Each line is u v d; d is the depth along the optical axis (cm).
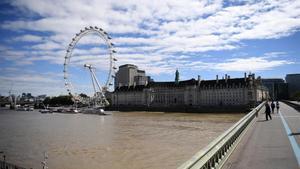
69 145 5912
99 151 5128
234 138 1938
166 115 15838
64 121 13775
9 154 5078
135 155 4669
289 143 2009
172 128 9081
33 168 4078
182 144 5722
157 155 4616
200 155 958
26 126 11175
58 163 4291
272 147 1855
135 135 7456
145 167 3838
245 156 1574
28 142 6556
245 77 18512
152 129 8894
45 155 4469
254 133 2558
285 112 5728
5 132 8850
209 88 19800
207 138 6569
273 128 2945
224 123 10400
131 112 19888
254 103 16025
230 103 18675
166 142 6041
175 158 4347
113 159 4422
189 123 10725
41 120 14788
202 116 14162
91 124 11512
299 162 1434
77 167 4025
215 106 16350
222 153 1466
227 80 19288
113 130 8888
